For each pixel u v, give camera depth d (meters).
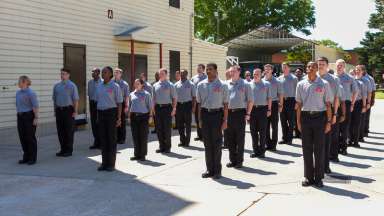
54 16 14.73
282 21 51.03
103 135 9.47
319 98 7.83
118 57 17.91
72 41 15.52
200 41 24.12
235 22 49.91
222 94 8.69
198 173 9.18
